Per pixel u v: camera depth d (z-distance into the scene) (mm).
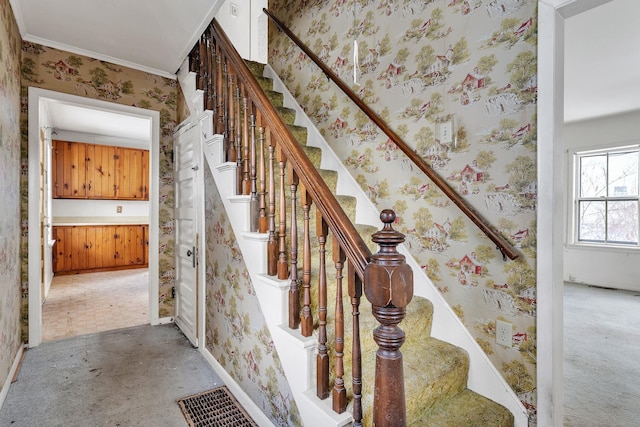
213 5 2125
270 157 1639
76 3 2111
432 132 1854
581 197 5195
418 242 1946
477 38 1643
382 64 2150
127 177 6215
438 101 1821
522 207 1486
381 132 2172
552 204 1383
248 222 1848
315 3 2758
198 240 2582
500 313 1570
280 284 1517
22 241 2549
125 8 2168
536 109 1430
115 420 1753
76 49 2730
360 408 1162
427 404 1459
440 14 1812
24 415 1773
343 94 2465
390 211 1003
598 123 4969
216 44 2303
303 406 1351
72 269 5629
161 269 3229
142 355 2527
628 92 3949
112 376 2205
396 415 946
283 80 3125
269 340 1622
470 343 1678
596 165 5070
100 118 4766
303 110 2840
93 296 4285
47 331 3010
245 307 1865
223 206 2139
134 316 3477
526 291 1478
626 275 4723
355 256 1082
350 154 2402
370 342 1556
